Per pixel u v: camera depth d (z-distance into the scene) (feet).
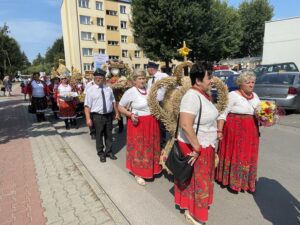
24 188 13.88
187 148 9.39
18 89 121.29
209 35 87.30
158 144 14.37
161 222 10.65
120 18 168.96
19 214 11.48
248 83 11.71
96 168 16.58
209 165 9.44
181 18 78.18
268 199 12.34
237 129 12.14
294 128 25.52
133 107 13.87
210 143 9.36
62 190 13.56
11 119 36.11
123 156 18.81
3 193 13.41
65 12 161.89
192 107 8.77
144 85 14.02
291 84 30.76
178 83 13.04
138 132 13.87
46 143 22.48
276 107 11.57
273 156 17.88
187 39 81.25
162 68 31.32
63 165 17.03
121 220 10.78
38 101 32.35
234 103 12.02
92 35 158.92
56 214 11.38
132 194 13.04
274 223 10.54
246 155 12.16
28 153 19.71
